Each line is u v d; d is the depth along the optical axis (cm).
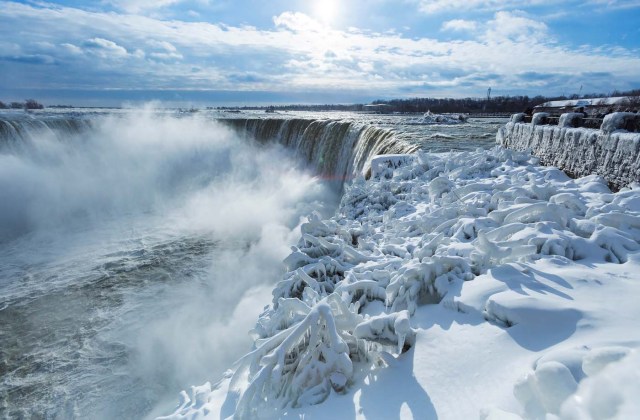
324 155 3197
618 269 425
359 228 851
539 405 252
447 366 338
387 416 311
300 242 779
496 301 368
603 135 826
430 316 420
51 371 1192
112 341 1352
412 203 981
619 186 768
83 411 1035
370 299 518
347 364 367
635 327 300
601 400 225
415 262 523
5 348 1327
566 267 436
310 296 512
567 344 302
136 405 1056
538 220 577
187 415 394
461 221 630
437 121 4500
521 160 1109
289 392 366
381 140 2278
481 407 280
